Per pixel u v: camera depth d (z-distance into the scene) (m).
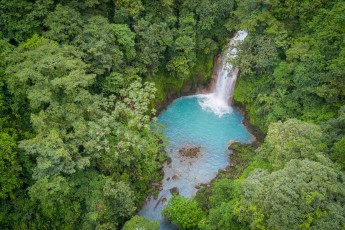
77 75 27.22
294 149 25.78
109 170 29.28
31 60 28.55
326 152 25.06
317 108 32.66
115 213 27.42
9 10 31.80
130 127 31.33
